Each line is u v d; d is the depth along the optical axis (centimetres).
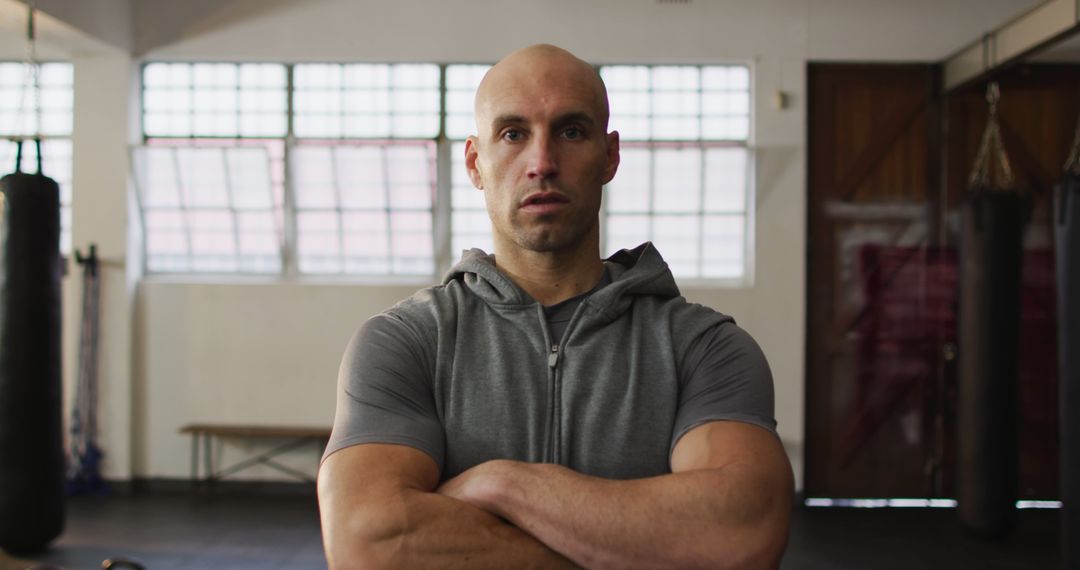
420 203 666
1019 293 527
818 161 645
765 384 125
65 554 497
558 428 120
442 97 663
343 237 677
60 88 688
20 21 566
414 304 131
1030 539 548
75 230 654
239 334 661
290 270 678
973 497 533
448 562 107
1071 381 412
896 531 569
